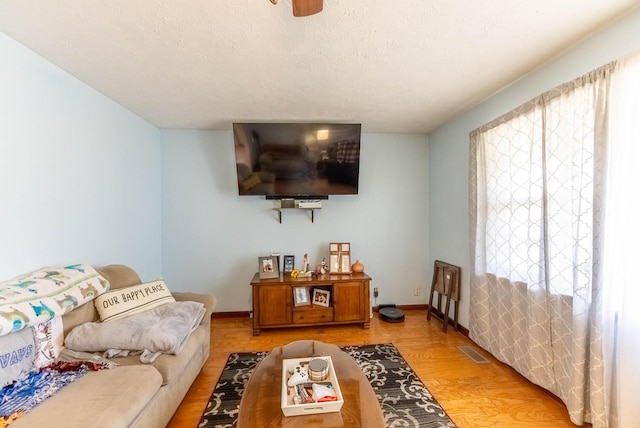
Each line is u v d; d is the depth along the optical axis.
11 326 1.31
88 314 1.81
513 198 2.22
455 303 3.07
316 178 3.30
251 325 3.24
